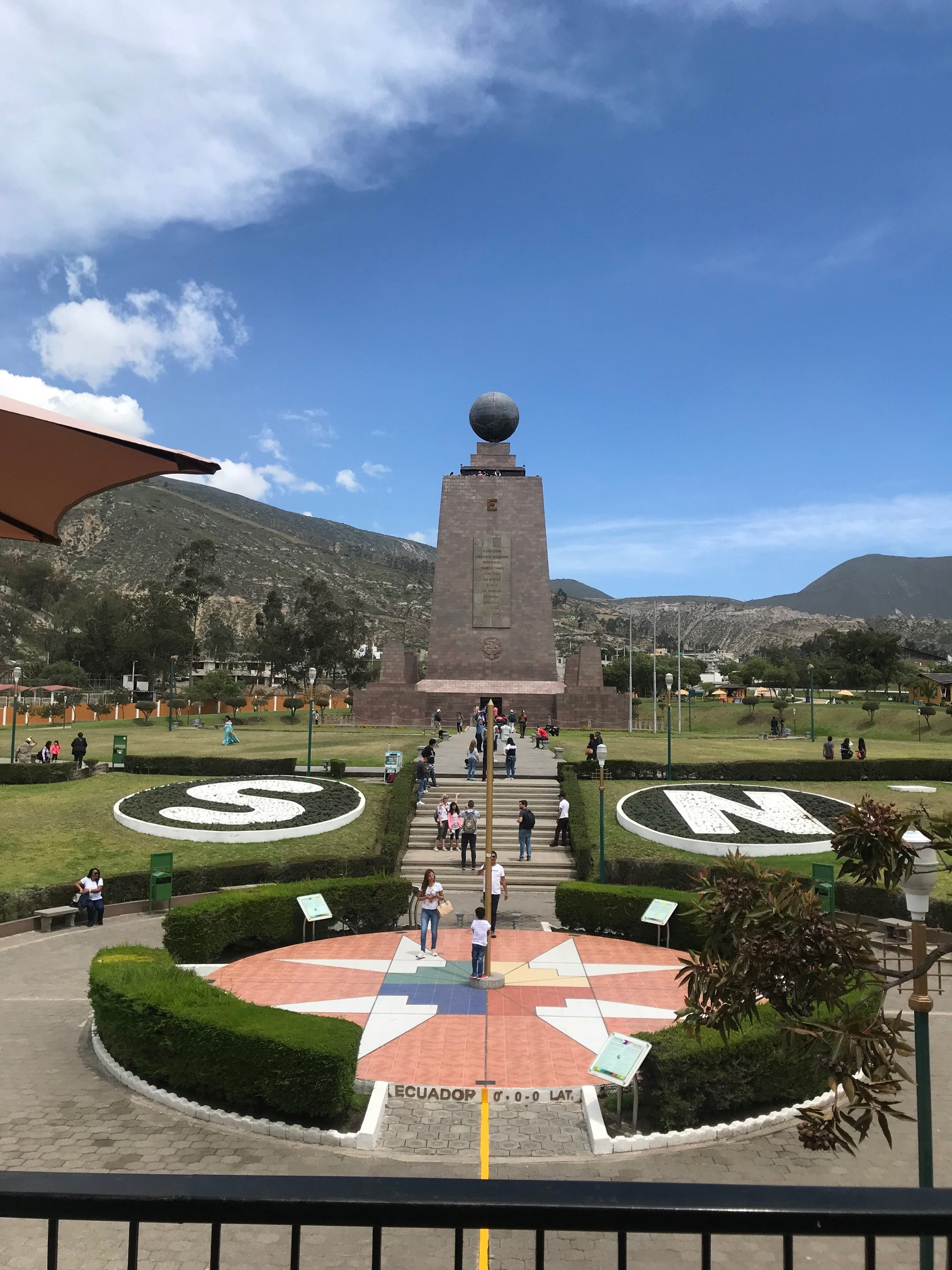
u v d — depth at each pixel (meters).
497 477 76.06
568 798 37.38
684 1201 3.12
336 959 23.08
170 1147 13.92
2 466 4.71
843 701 114.19
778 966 7.73
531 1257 11.08
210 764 44.50
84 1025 19.17
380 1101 14.99
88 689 118.94
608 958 23.25
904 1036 18.67
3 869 30.59
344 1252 11.09
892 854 8.61
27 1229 11.48
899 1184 13.05
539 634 74.50
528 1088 15.52
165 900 28.86
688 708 104.44
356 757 51.88
